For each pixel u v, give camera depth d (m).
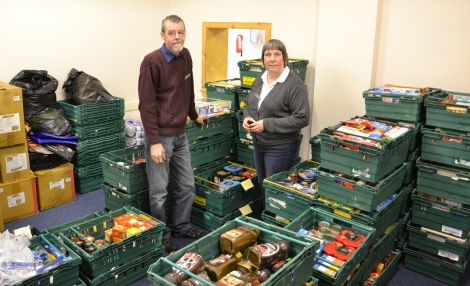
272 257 1.68
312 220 2.43
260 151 2.82
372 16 3.01
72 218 3.25
